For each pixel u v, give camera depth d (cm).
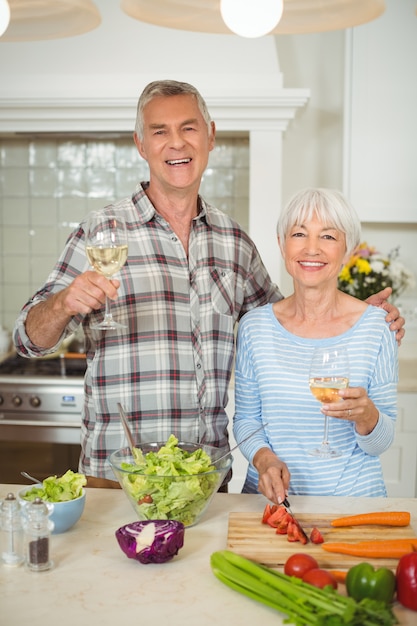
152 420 189
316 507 155
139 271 191
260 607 116
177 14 170
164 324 190
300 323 180
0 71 314
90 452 191
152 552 127
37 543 127
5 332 358
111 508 156
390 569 126
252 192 325
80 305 151
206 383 193
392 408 175
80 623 110
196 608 115
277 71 312
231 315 202
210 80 312
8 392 311
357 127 335
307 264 172
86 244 154
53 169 382
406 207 337
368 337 175
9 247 388
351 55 331
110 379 188
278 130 320
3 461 344
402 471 305
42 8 169
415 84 331
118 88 312
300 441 171
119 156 380
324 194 171
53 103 314
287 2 170
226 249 205
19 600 117
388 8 328
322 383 147
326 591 112
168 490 139
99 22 168
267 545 134
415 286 364
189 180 192
